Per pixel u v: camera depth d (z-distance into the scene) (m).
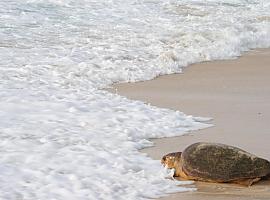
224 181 15.39
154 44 37.81
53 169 16.09
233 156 15.66
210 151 15.84
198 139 19.66
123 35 39.91
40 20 42.72
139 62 33.16
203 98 26.14
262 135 20.08
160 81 29.97
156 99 25.98
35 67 30.36
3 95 24.39
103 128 20.47
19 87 26.17
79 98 24.91
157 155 17.92
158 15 48.22
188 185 15.34
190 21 46.59
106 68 31.41
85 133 19.75
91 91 26.75
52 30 40.12
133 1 52.94
